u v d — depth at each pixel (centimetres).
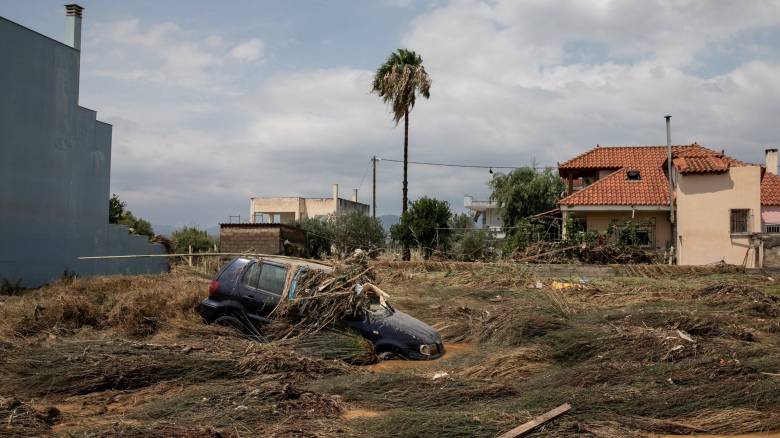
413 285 2027
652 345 932
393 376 782
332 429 584
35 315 1066
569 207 3198
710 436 614
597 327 1081
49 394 716
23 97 2159
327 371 841
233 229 3166
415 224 3400
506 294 1708
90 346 842
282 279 1055
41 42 2234
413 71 3641
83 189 2469
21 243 2150
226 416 612
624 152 3778
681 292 1694
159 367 775
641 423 623
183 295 1192
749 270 2303
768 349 944
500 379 845
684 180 2872
